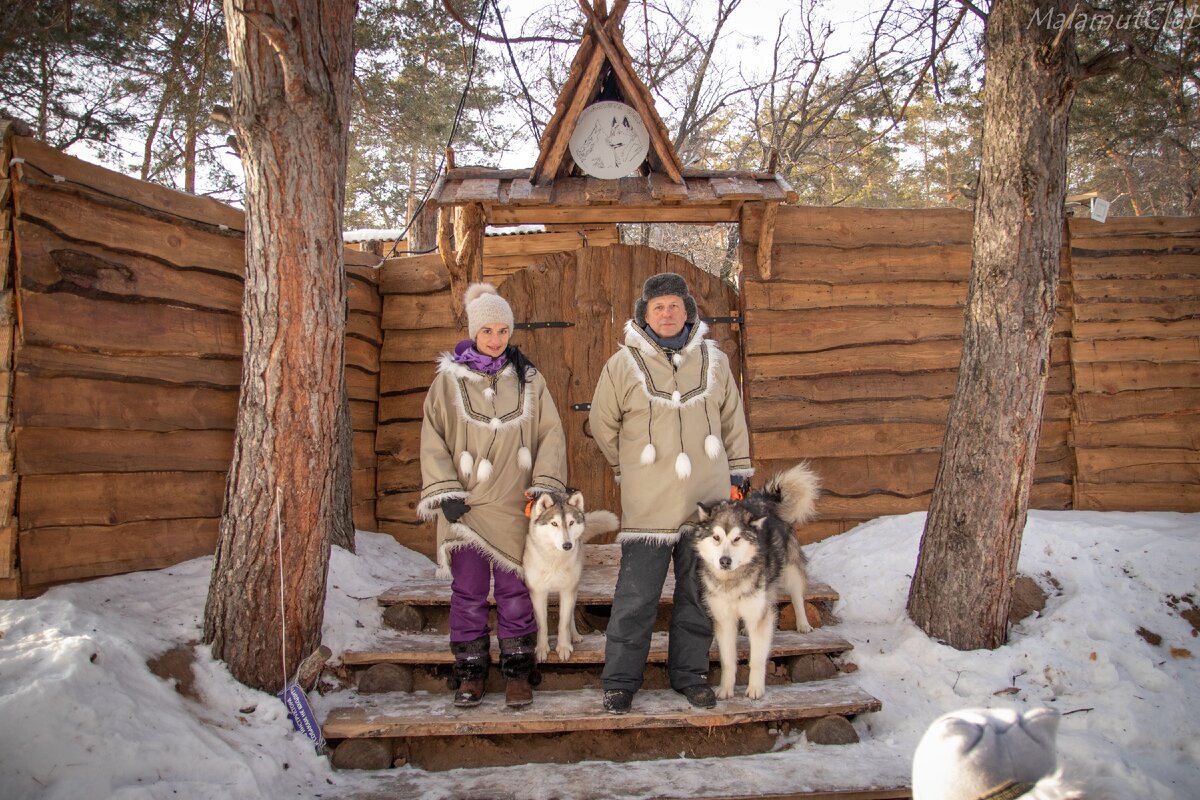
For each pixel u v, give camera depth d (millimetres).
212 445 4719
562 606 4176
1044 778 1530
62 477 3879
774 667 4379
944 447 4684
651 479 3885
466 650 3896
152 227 4398
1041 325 4391
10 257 3734
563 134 5598
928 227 6250
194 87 7723
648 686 4238
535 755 3723
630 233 17891
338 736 3602
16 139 3754
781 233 6102
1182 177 11836
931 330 6180
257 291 3713
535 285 6188
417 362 6359
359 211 14898
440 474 3855
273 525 3723
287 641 3781
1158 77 7145
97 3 7023
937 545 4605
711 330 6156
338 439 3955
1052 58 4340
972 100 9703
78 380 3971
